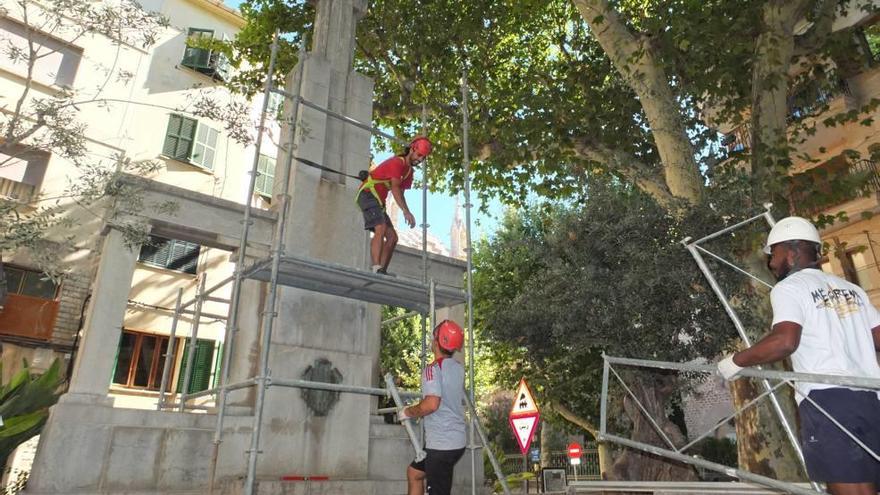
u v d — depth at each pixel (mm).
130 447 6207
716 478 12961
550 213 16938
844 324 2639
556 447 28781
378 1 15477
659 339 9875
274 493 6004
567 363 16453
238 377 7383
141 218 7324
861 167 16188
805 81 14398
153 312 15523
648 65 12648
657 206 10133
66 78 15836
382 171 7086
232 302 6430
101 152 15914
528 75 16391
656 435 10992
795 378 2504
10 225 5621
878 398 2475
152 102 17672
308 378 7277
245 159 20016
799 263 2936
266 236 8336
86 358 6641
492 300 19188
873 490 2324
